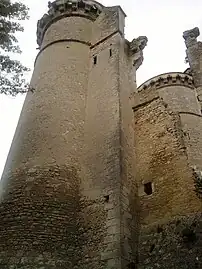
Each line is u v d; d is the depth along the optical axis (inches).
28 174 481.7
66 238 428.8
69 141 536.4
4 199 464.4
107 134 524.1
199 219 401.7
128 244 407.5
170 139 515.8
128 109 582.2
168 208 443.2
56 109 570.9
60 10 789.9
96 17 790.5
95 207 449.4
